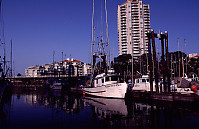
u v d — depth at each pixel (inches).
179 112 745.0
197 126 529.0
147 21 5570.9
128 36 5433.1
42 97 1635.1
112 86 1334.9
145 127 524.1
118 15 5728.3
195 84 1079.6
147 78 1408.7
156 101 1087.0
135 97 1288.1
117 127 531.5
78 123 598.9
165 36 1139.3
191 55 4598.9
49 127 552.1
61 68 6274.6
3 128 546.6
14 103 1182.9
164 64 1139.3
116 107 932.0
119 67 3442.4
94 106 998.4
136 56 4953.3
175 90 1256.2
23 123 608.7
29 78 4842.5
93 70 1676.9
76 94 2032.5
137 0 5669.3
